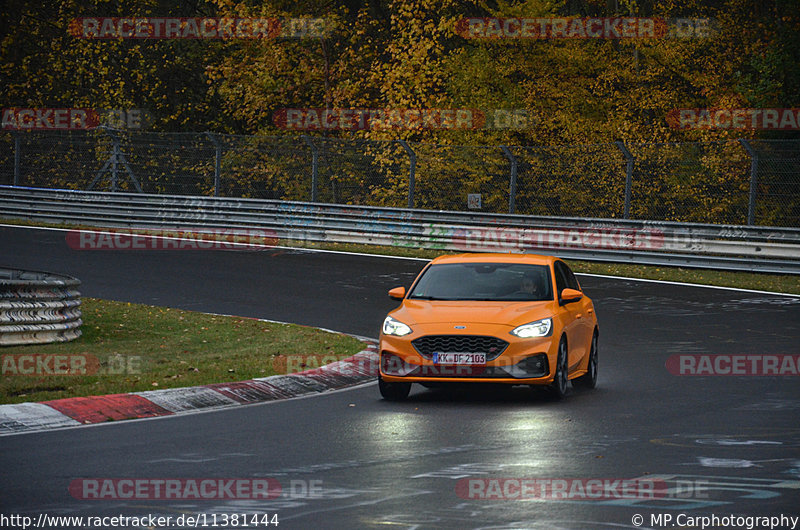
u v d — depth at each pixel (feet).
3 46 533.55
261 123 553.23
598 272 321.93
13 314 178.29
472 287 157.17
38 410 125.80
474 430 120.78
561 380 146.10
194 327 213.46
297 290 279.90
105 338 195.11
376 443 112.37
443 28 484.74
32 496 87.04
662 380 165.27
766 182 340.18
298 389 154.92
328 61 534.78
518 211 410.52
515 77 526.98
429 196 404.57
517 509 82.64
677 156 405.18
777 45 448.24
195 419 128.77
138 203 411.13
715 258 320.09
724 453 106.22
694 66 504.02
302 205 388.16
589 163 386.73
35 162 451.12
